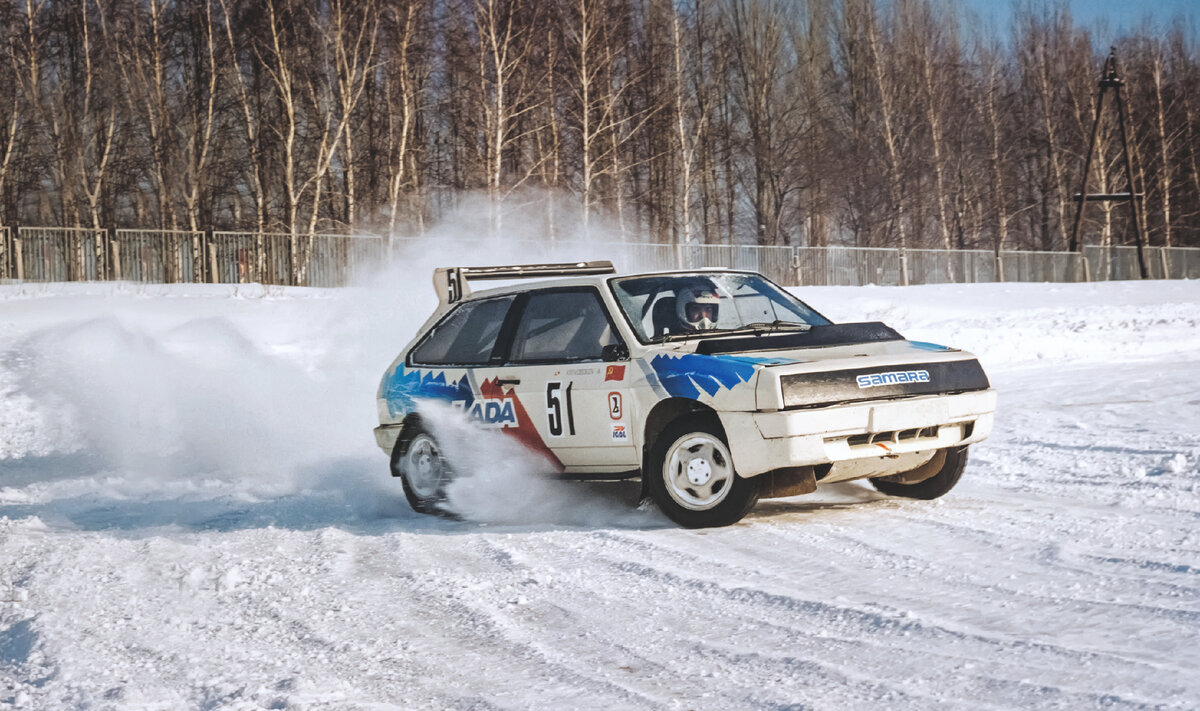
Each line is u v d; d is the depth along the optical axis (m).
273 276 27.95
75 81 39.62
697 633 4.33
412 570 5.68
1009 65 62.28
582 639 4.34
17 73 38.69
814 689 3.60
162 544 6.54
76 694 3.89
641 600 4.86
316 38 37.94
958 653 3.86
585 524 6.74
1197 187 63.03
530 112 39.19
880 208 53.56
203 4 38.44
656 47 44.50
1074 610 4.30
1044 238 62.28
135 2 38.38
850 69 54.41
